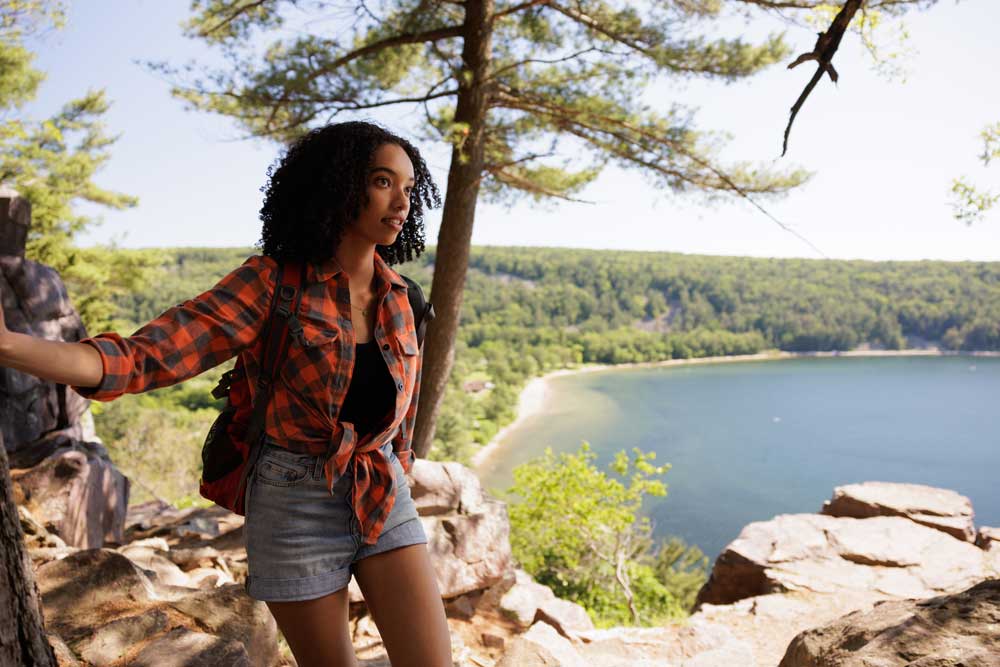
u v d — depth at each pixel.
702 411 140.88
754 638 5.46
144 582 2.71
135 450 32.62
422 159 1.65
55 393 5.57
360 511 1.43
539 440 109.75
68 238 18.02
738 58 7.16
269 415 1.40
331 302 1.41
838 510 8.53
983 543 7.52
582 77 7.65
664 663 4.00
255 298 1.36
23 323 5.45
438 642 1.44
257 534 1.42
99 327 18.52
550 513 17.89
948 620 2.69
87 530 4.56
